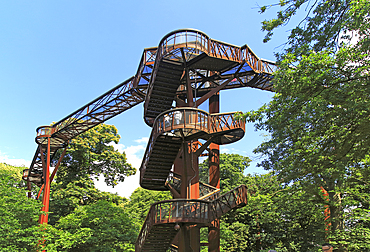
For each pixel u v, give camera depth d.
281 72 11.16
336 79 9.97
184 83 20.66
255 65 20.36
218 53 18.31
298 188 18.39
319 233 21.33
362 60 9.83
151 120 23.19
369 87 8.83
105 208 26.80
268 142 12.88
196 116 16.31
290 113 10.87
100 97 25.20
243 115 12.30
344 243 17.94
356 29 9.30
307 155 11.51
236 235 31.78
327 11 9.44
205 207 16.34
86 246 25.56
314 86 10.12
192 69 19.56
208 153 23.44
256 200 21.94
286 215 25.98
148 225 17.48
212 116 17.48
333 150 10.45
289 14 9.98
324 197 18.91
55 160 35.03
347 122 9.53
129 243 25.58
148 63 20.97
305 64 10.44
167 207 16.16
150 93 19.62
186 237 17.09
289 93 10.93
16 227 20.38
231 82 23.30
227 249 31.23
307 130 11.02
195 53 17.75
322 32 10.00
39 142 27.33
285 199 19.75
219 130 17.34
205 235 30.45
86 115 25.66
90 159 35.25
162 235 18.28
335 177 11.33
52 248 21.86
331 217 19.42
